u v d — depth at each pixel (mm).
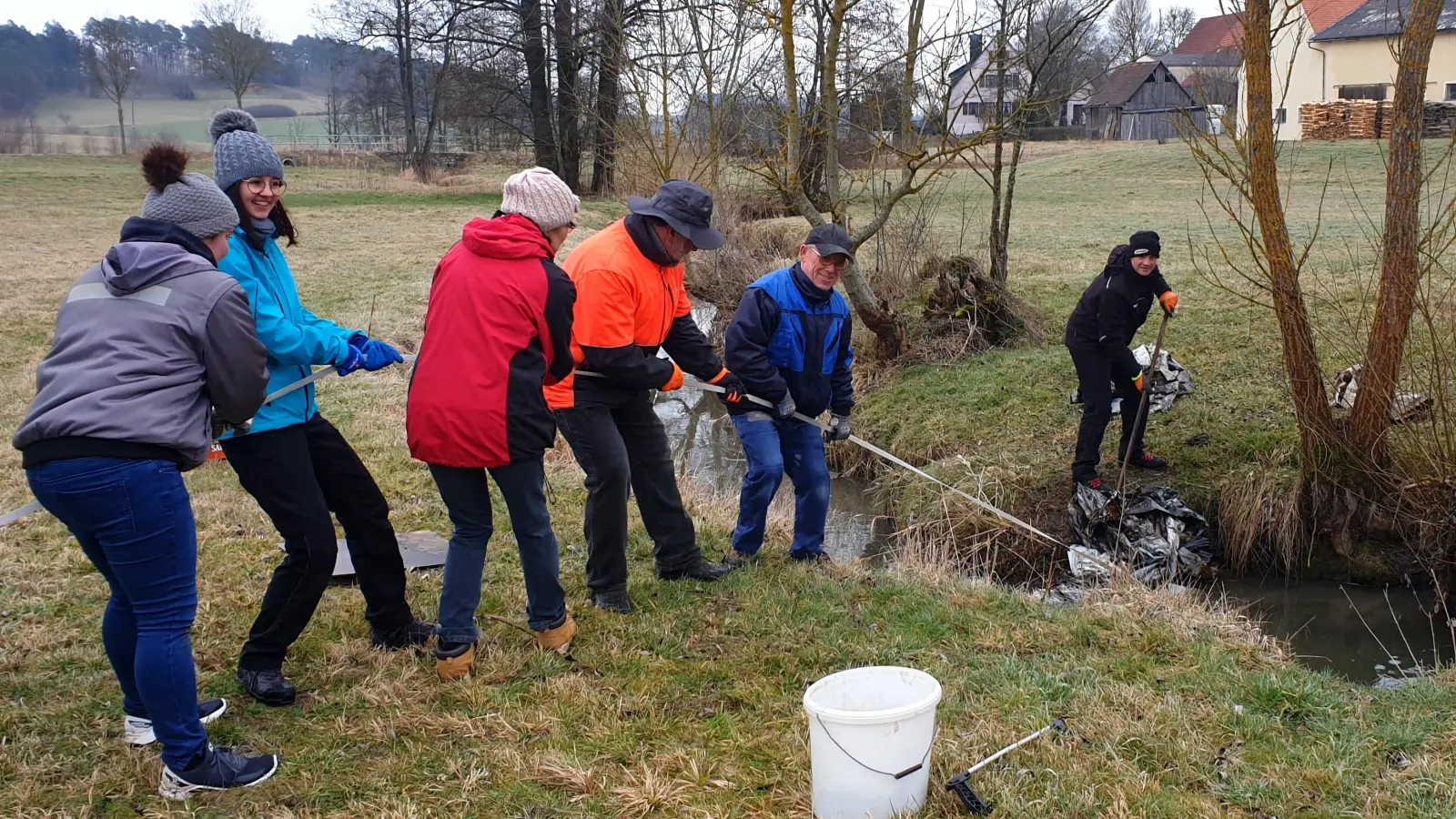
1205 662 4371
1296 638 5793
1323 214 17766
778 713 3809
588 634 4422
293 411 3600
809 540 5516
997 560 6918
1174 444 7684
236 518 5852
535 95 28938
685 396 11922
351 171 37188
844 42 10273
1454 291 6895
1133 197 24094
